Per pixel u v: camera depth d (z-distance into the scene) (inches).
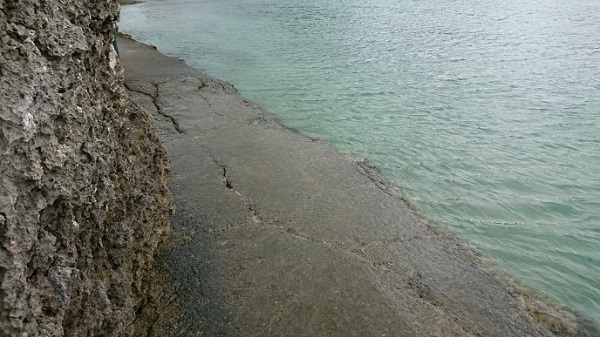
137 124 214.2
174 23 1059.9
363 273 219.0
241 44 822.5
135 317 186.7
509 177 345.4
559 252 261.4
